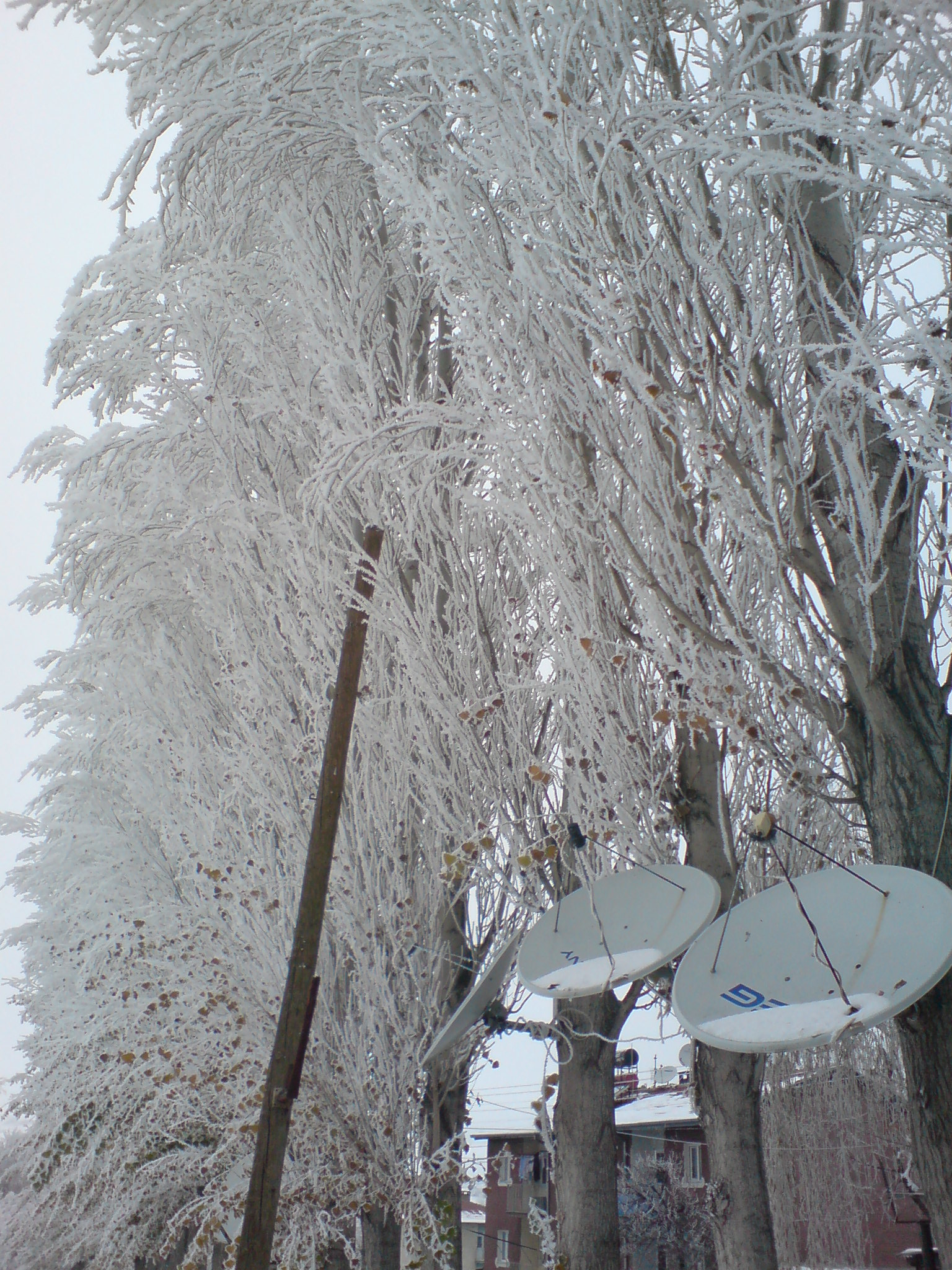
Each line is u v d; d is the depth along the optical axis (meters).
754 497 4.08
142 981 8.22
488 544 6.87
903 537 3.96
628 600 5.11
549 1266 5.91
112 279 8.01
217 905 7.94
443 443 6.60
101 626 9.97
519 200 4.43
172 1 6.20
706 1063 5.23
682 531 4.59
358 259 7.25
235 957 7.57
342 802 7.39
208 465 8.88
